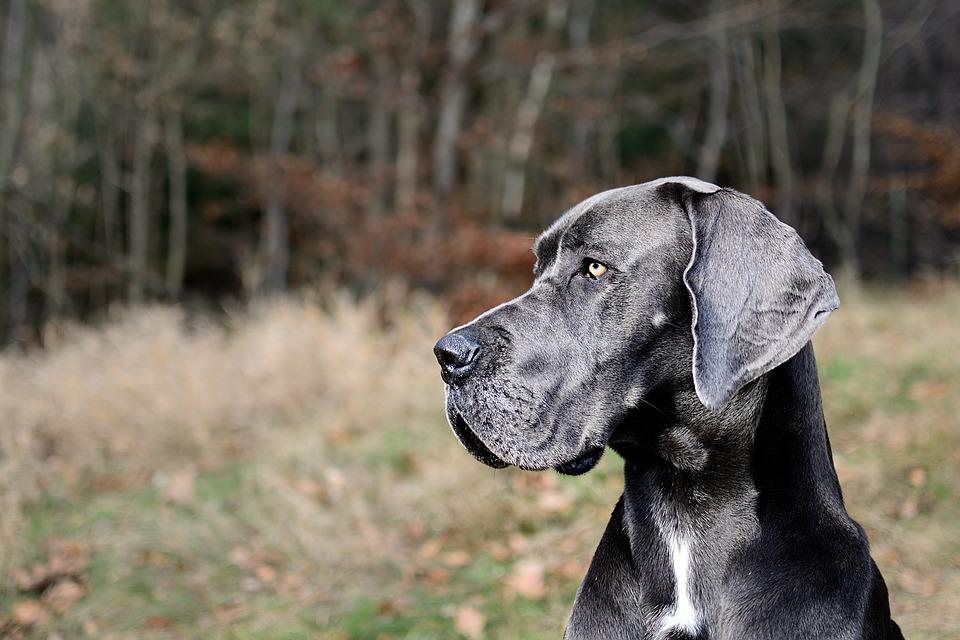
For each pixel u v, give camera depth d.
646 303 2.66
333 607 5.07
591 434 2.66
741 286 2.46
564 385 2.65
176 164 18.75
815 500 2.65
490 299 10.24
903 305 10.69
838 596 2.53
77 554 5.69
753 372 2.41
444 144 13.50
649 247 2.67
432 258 11.38
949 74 20.27
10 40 14.98
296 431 7.62
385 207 14.73
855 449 6.35
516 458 2.64
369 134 19.94
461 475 6.34
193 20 17.84
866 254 22.11
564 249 2.75
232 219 22.00
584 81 16.91
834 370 7.99
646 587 2.76
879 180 17.64
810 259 2.45
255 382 8.41
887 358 8.15
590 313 2.68
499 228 12.44
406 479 6.62
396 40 13.65
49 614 5.10
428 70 14.14
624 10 21.31
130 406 7.91
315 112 19.77
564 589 5.05
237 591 5.34
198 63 18.61
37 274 16.62
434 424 7.47
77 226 19.30
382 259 11.72
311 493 6.45
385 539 5.82
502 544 5.76
